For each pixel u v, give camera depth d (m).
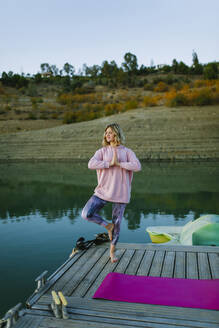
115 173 2.94
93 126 27.31
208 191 9.41
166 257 3.16
